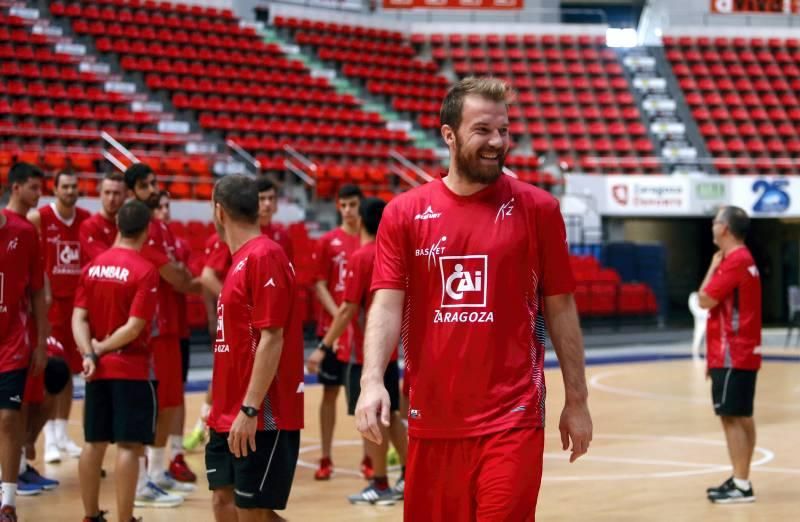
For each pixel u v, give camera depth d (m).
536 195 3.80
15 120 20.11
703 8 30.42
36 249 6.46
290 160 22.34
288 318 4.95
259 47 26.19
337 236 8.46
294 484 8.01
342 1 29.23
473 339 3.68
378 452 7.29
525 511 3.58
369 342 3.69
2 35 22.17
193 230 17.11
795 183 23.92
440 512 3.72
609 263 21.61
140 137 20.16
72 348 8.53
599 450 9.52
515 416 3.65
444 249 3.72
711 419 11.46
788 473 8.34
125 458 6.09
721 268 7.25
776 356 18.61
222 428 4.93
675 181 23.69
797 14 30.50
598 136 26.25
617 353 19.20
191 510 7.05
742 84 28.38
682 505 7.19
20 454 6.29
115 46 23.52
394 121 25.72
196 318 15.69
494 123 3.62
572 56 28.66
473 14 30.03
